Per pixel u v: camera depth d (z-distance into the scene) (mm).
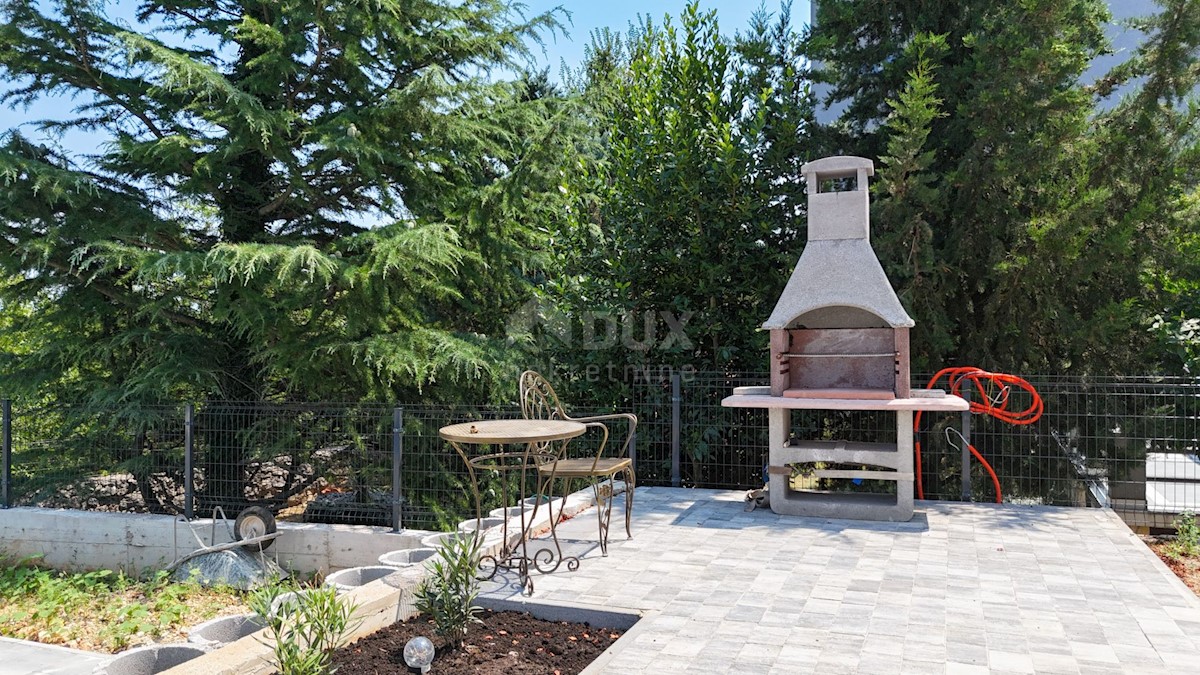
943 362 8930
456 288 11031
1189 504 7715
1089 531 6355
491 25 11250
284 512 10039
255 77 9688
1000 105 8227
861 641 3824
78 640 6719
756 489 8438
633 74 10625
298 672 3074
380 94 10820
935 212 8641
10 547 9164
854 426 9266
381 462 9109
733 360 9773
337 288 9992
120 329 10242
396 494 8133
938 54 8797
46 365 9984
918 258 8438
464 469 9469
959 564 5324
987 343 8852
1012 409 8594
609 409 9602
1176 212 8453
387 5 9594
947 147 9062
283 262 8930
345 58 9750
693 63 9586
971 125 8391
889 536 6188
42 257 8891
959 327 9258
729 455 9602
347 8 9609
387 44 10578
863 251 6930
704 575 5039
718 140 9148
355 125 9984
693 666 3496
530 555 5551
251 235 10586
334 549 8227
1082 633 3939
